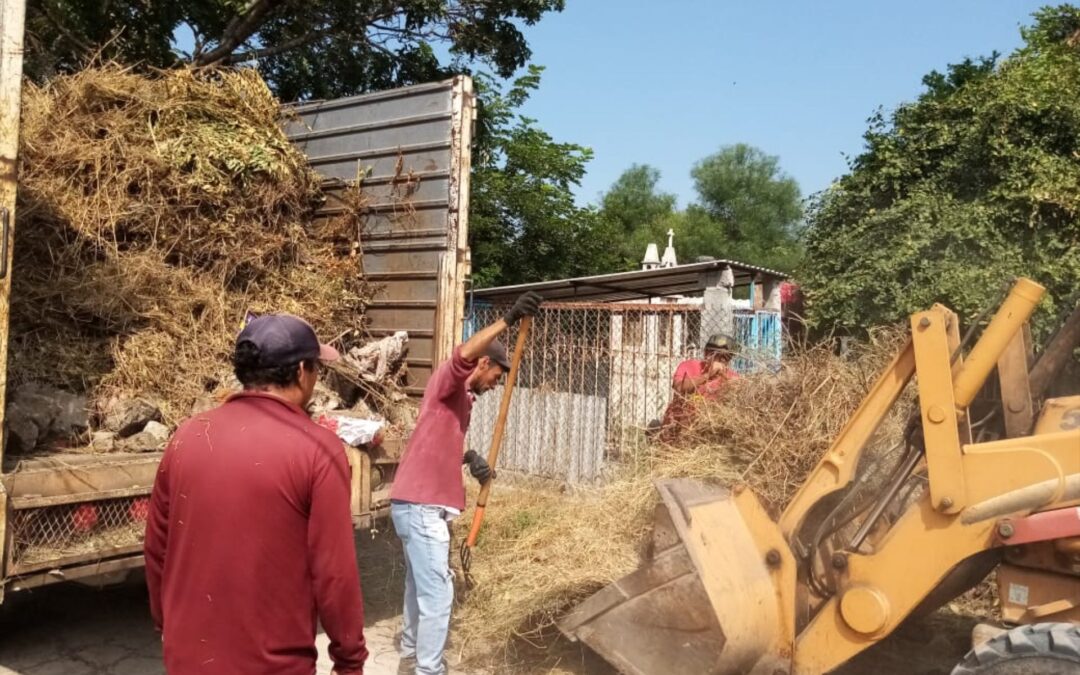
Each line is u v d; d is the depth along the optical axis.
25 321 4.40
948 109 8.48
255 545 1.95
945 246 7.84
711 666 3.27
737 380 4.87
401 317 5.57
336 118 5.96
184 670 1.96
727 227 42.81
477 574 4.42
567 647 4.25
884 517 3.47
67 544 3.61
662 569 3.40
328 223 5.92
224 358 4.94
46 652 4.16
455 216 5.29
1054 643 2.64
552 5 12.75
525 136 17.02
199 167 5.27
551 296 10.73
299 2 11.52
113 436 4.12
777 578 3.42
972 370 3.04
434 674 3.68
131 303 4.78
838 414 4.21
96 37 10.30
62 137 5.02
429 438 3.80
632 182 43.47
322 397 4.96
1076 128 7.79
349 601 2.04
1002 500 2.93
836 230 8.86
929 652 4.25
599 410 7.98
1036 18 11.64
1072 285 7.15
